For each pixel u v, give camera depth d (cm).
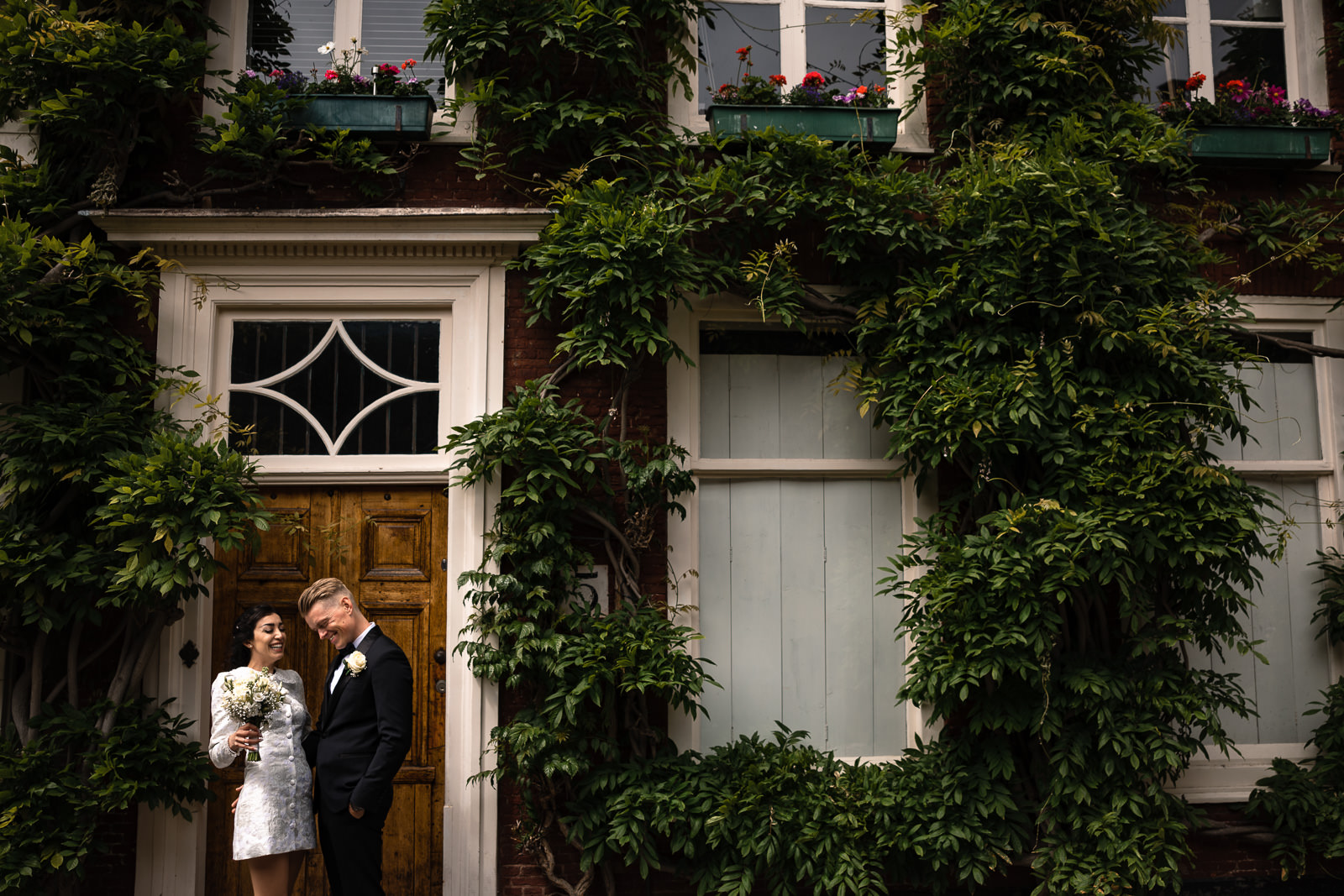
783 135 501
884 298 505
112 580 440
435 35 549
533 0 513
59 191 492
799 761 473
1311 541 560
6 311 445
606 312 477
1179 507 459
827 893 462
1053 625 452
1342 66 586
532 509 474
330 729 401
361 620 420
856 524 536
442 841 488
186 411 495
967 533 506
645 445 499
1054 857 460
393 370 516
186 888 467
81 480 444
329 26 548
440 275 514
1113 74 553
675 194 521
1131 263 489
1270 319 562
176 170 512
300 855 402
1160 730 457
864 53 576
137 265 499
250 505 453
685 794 458
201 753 464
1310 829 503
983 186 486
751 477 534
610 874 471
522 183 525
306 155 520
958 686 469
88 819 432
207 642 486
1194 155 548
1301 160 555
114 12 503
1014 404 459
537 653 466
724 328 542
